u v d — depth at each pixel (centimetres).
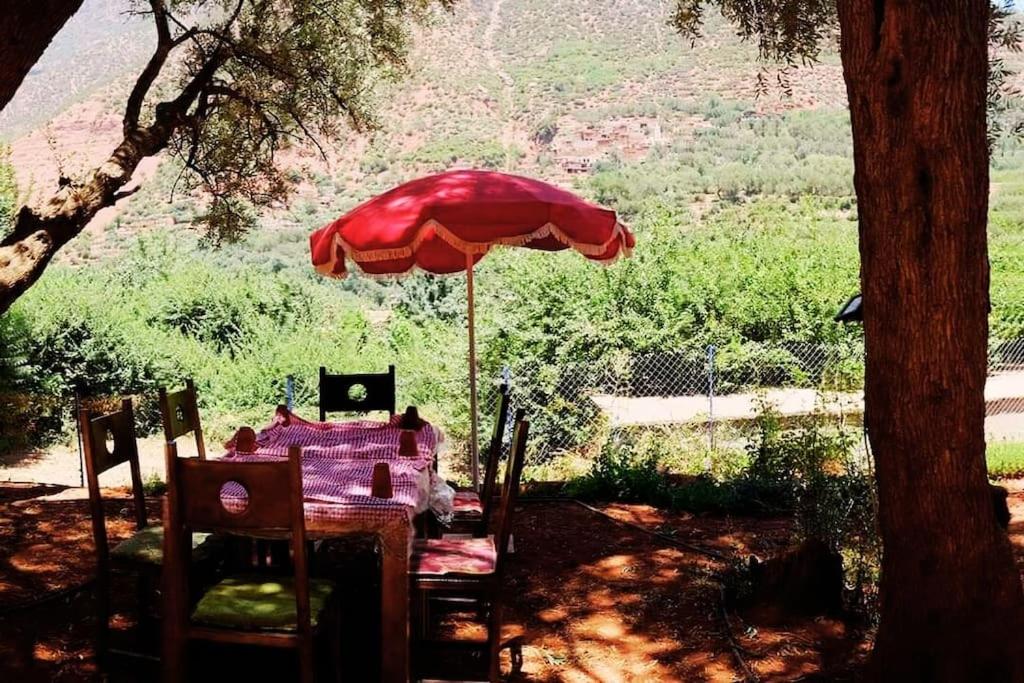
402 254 515
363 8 1012
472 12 8812
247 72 1020
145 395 1591
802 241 1864
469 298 638
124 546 454
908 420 365
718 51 8200
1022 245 2103
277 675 456
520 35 8431
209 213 1055
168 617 384
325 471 463
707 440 1172
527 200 504
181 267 2227
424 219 493
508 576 600
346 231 508
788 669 460
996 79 578
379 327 1953
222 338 2005
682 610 538
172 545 380
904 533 378
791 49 727
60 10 517
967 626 372
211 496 374
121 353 1583
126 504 759
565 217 503
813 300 1650
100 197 798
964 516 368
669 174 5822
